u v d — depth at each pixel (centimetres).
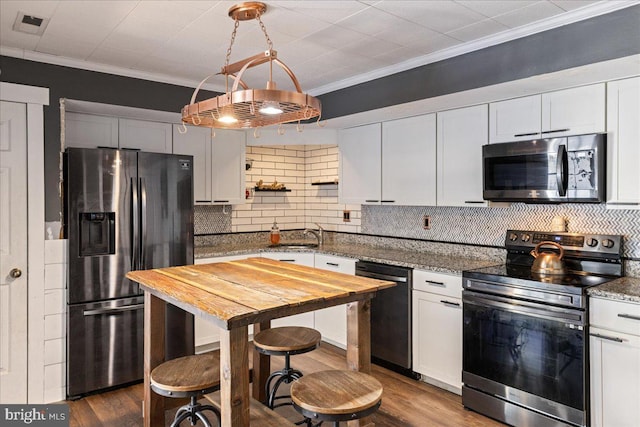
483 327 277
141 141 389
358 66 343
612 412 224
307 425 244
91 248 319
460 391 309
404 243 412
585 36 237
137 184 329
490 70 279
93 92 335
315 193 517
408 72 332
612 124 251
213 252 397
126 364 327
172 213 349
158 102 368
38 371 304
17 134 301
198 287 214
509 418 263
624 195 247
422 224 397
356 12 246
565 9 238
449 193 338
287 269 270
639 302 212
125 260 326
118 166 322
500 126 304
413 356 331
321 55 317
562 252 278
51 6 238
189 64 336
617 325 221
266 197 504
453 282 301
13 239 299
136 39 285
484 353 276
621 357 220
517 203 326
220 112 214
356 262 375
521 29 261
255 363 283
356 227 466
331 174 495
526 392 254
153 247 338
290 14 248
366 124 412
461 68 296
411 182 369
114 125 376
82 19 255
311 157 523
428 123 354
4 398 296
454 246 367
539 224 314
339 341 400
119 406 297
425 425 267
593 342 230
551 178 271
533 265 279
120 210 323
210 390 202
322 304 194
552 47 250
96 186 314
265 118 230
